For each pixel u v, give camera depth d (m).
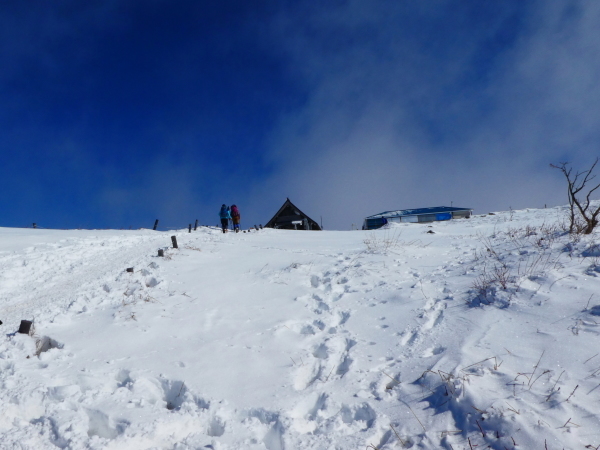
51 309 7.42
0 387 4.33
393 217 36.66
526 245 8.35
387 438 3.66
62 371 4.88
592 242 7.11
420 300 6.61
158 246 14.53
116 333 6.12
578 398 3.58
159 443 3.67
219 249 13.31
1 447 3.41
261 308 7.23
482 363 4.38
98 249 14.44
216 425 3.99
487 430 3.42
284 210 41.19
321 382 4.67
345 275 8.56
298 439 3.63
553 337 4.61
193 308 7.27
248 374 4.86
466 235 13.77
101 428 3.95
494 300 5.85
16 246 14.62
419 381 4.36
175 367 5.02
